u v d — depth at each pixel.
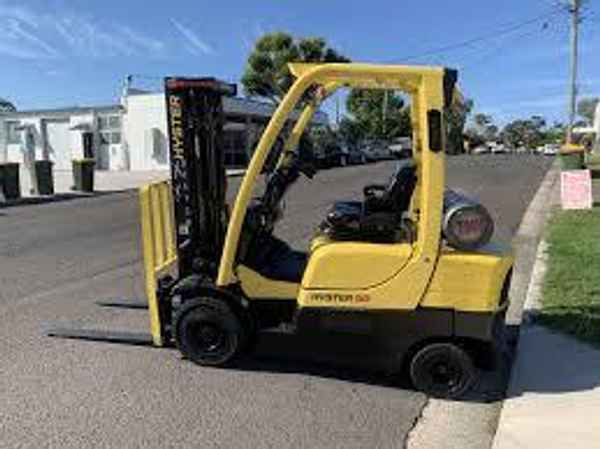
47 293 9.43
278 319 6.50
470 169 38.94
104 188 30.50
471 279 5.88
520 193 23.86
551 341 7.22
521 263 11.38
